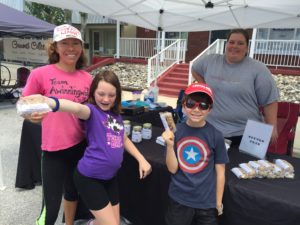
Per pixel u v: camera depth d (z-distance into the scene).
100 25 17.41
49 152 1.74
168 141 1.58
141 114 3.28
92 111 1.63
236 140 2.28
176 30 5.05
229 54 2.22
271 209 1.49
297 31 10.64
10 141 4.55
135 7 3.98
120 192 2.29
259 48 10.83
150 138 2.42
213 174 1.61
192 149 1.62
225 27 4.66
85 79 1.81
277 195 1.51
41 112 1.31
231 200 1.62
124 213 2.32
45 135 1.72
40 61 6.83
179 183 1.61
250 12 3.81
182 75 10.37
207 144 1.60
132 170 2.15
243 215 1.59
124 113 3.16
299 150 4.51
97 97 1.65
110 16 4.37
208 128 1.63
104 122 1.64
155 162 1.95
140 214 2.18
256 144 2.03
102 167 1.62
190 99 1.57
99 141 1.62
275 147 3.26
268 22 4.08
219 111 2.29
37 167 2.95
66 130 1.73
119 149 1.69
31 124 2.80
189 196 1.58
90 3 3.73
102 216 1.61
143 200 2.13
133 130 2.32
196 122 1.62
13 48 7.35
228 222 1.66
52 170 1.74
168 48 10.85
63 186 1.87
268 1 3.33
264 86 2.17
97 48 18.55
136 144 2.27
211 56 2.46
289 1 3.23
